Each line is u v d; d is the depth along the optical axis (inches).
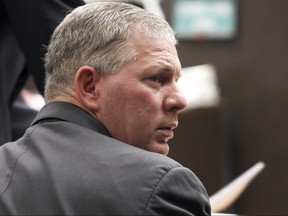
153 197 116.6
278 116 469.4
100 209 118.1
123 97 130.0
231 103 473.4
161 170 119.4
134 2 179.0
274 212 472.4
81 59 131.6
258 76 470.6
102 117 132.4
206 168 455.5
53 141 131.8
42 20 189.6
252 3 468.8
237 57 472.7
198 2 472.7
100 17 132.2
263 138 472.4
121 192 118.1
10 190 128.4
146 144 133.1
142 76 129.7
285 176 470.6
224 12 471.2
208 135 452.1
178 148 445.1
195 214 120.0
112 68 129.6
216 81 475.2
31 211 123.5
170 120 133.3
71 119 133.1
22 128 212.5
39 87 195.9
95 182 120.9
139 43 130.0
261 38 469.1
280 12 464.8
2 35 206.5
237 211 473.1
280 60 466.9
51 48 137.3
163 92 131.9
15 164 132.1
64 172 124.7
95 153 126.0
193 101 439.5
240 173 474.9
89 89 132.1
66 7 190.4
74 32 133.0
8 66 206.5
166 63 130.5
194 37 476.7
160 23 133.4
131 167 121.1
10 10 192.2
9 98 206.4
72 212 119.1
